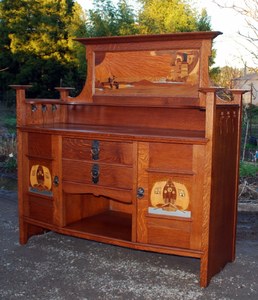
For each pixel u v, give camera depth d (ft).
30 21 53.16
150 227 9.47
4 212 14.76
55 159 10.62
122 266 10.21
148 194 9.39
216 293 8.79
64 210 10.87
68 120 12.53
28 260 10.50
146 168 9.31
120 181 9.71
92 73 11.42
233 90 10.23
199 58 9.91
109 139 9.64
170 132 10.03
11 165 21.57
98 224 11.23
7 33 54.08
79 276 9.59
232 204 10.29
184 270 10.02
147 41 10.46
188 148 8.87
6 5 54.08
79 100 11.70
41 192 11.09
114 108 11.72
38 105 11.64
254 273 9.86
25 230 11.61
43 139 10.82
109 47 11.07
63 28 52.60
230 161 9.89
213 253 9.36
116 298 8.54
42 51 51.83
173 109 10.84
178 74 10.21
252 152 21.81
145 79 10.66
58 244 11.68
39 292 8.77
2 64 54.13
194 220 9.01
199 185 8.87
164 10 38.04
